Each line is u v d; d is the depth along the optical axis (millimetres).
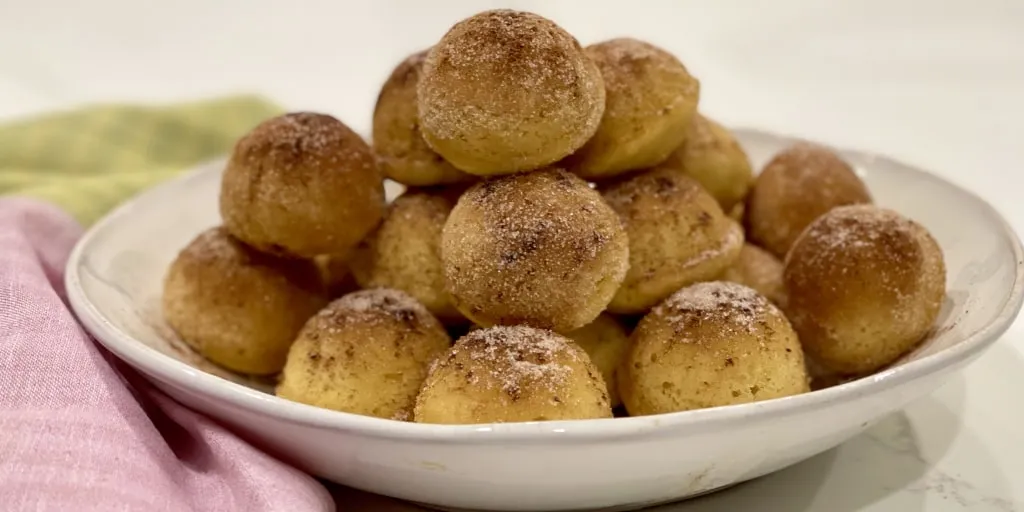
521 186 281
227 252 334
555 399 252
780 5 746
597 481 244
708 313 285
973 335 264
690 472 247
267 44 763
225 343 326
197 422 271
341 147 320
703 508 273
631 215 309
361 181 319
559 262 272
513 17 287
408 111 321
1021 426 303
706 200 322
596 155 309
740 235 328
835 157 368
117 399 269
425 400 262
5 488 234
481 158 285
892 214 318
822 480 283
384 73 714
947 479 283
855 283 303
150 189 394
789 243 355
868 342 305
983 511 272
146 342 320
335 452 251
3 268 310
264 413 249
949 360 253
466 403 253
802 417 241
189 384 261
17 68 698
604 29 712
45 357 276
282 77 709
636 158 315
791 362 283
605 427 230
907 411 311
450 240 285
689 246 310
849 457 292
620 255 284
